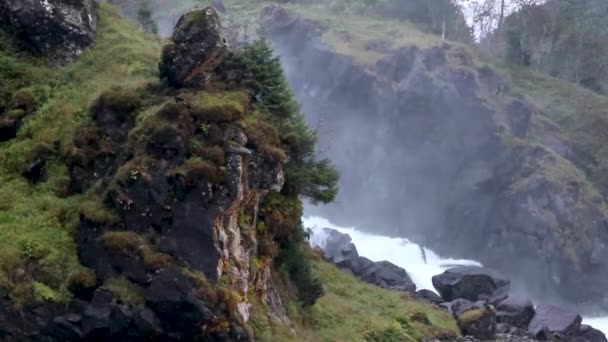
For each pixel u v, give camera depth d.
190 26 26.59
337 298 33.97
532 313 38.31
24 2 30.03
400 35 66.38
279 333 25.97
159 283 22.92
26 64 29.59
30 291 22.55
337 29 64.75
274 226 28.25
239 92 26.73
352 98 59.81
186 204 23.77
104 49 30.69
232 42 32.38
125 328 22.62
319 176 29.53
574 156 64.19
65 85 29.17
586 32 81.75
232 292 23.78
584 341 37.31
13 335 22.20
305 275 30.83
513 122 61.38
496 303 39.41
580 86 75.12
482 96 59.53
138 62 29.78
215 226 23.89
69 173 25.64
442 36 74.38
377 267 42.19
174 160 24.19
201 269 23.48
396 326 32.53
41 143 26.33
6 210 24.67
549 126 65.25
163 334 22.98
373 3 74.88
